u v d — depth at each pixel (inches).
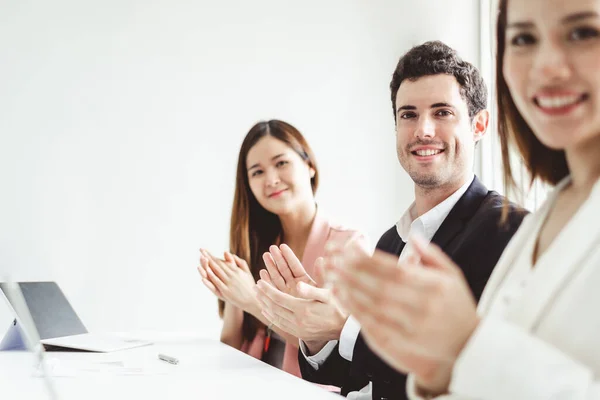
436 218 50.7
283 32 121.0
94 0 112.0
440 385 18.4
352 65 123.9
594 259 17.1
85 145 110.3
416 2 126.3
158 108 114.2
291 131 80.9
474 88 53.4
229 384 39.0
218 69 117.4
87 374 43.5
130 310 110.7
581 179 20.9
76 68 110.7
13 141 107.0
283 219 79.8
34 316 63.6
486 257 44.5
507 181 25.3
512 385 15.9
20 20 108.4
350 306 17.6
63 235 108.3
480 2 127.3
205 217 115.2
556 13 18.0
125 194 111.7
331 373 51.4
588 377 15.8
